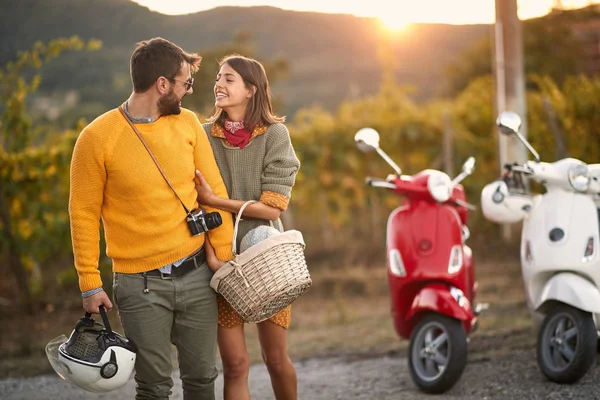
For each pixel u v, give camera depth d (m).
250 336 6.59
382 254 10.02
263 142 3.42
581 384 4.25
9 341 6.48
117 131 2.98
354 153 10.51
